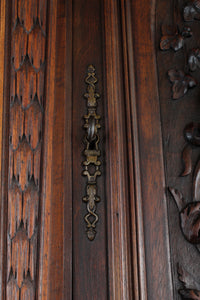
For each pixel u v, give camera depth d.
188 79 1.01
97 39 1.07
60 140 0.96
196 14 1.07
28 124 0.92
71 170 0.95
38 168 0.90
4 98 0.91
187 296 0.86
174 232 0.92
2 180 0.87
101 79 1.03
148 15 1.07
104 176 0.95
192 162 0.96
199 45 1.04
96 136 0.96
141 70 1.03
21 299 0.82
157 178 0.95
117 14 1.07
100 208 0.94
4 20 0.95
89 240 0.91
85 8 1.09
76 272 0.89
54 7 1.02
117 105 0.99
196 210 0.92
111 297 0.86
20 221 0.86
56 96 0.99
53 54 0.99
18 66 0.94
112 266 0.88
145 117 0.99
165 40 1.05
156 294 0.87
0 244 0.83
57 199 0.92
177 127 0.99
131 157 0.95
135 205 0.92
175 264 0.89
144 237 0.91
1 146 0.88
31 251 0.85
